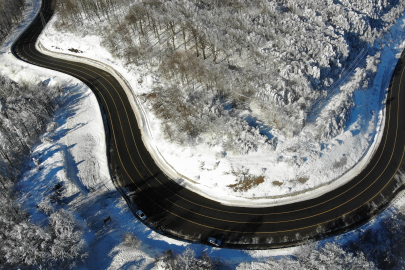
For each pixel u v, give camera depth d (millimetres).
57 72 81312
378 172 56531
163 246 48781
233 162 55625
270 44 71438
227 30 75875
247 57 70938
